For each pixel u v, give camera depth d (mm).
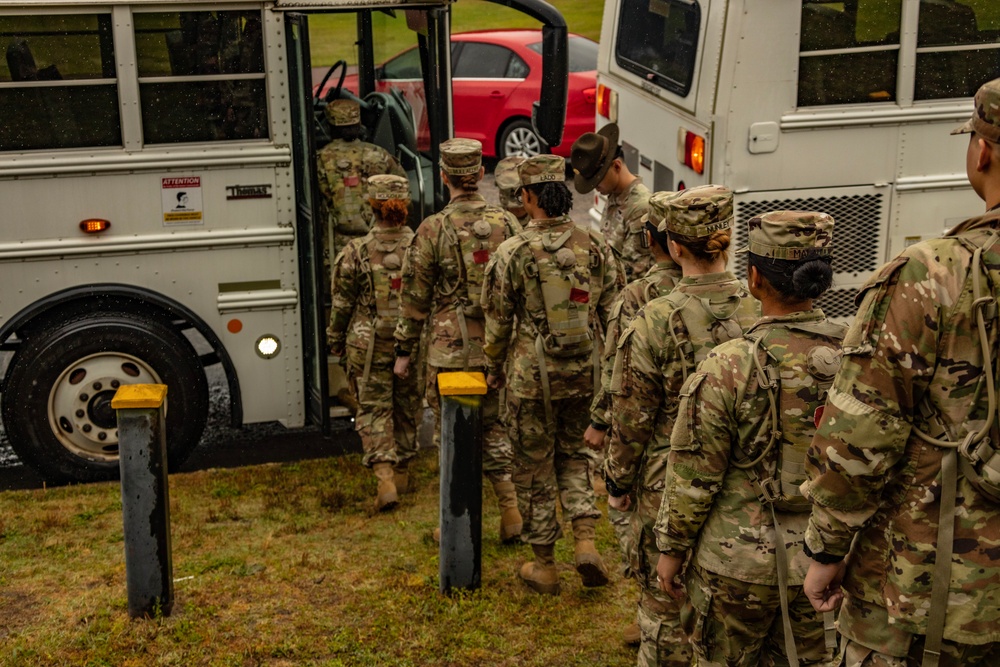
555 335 4285
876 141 5891
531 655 4113
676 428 2916
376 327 5332
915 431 2242
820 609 2469
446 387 4344
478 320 4988
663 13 6645
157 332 5719
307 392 6113
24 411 5633
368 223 6273
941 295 2174
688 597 3061
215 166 5695
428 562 4855
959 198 6051
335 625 4301
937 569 2213
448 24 5891
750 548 2846
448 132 6031
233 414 6023
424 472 5984
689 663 3477
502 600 4492
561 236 4297
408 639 4203
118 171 5590
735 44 5672
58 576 4719
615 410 3400
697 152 6035
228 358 5922
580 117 12023
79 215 5605
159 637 4188
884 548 2311
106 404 5754
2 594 4559
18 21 5332
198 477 5840
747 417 2820
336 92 6625
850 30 5719
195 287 5816
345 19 6414
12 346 5852
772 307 2887
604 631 4277
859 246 6031
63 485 5816
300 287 5938
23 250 5555
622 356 3350
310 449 6395
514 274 4301
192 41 5531
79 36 5414
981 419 2178
